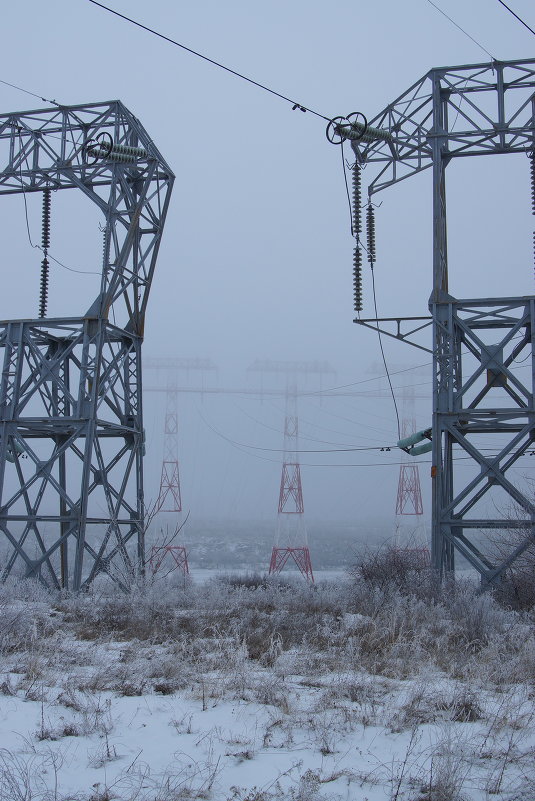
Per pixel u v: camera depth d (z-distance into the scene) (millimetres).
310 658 14266
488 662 13844
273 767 8516
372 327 29609
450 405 28094
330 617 20688
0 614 16844
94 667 13773
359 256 29406
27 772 7879
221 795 7703
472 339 28469
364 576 30469
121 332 33406
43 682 12133
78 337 32812
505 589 26156
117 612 20969
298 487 73688
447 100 30203
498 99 29344
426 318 29203
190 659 13992
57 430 33031
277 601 26156
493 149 29594
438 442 28016
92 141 31453
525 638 16203
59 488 31906
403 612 19219
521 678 12852
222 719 10352
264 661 14172
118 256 32688
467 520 27547
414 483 67625
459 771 8188
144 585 25516
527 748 9188
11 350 33438
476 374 28266
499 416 27969
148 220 34438
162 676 12836
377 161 30312
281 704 10812
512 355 28297
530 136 29000
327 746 9094
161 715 10500
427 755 8891
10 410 32750
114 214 32844
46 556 31406
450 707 10719
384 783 8109
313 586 32781
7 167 34812
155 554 27281
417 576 27797
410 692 11430
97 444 32562
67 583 32250
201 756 8836
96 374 31672
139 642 16453
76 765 8469
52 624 19297
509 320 28766
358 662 14078
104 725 9695
